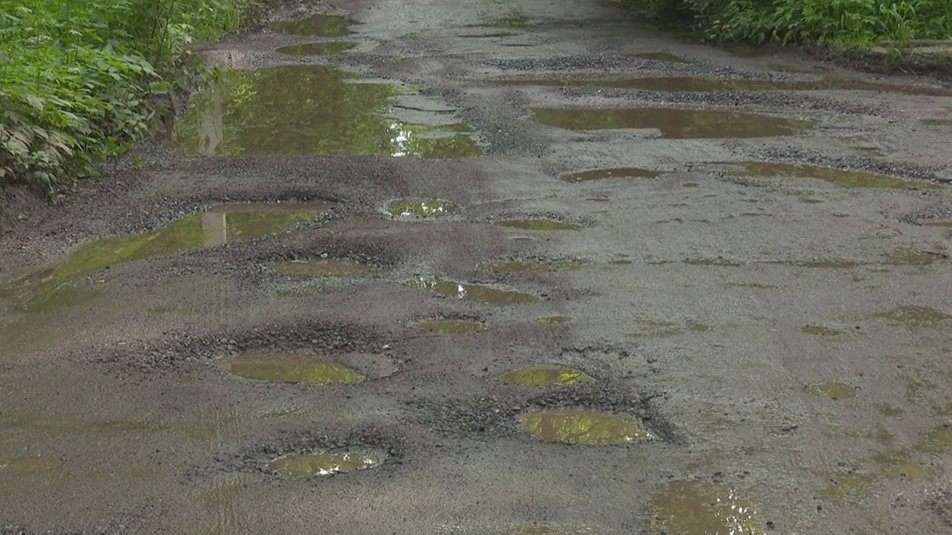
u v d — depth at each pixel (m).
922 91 12.15
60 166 8.22
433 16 19.39
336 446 4.43
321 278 6.36
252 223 7.45
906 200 7.89
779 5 15.51
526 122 10.58
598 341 5.43
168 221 7.53
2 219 7.36
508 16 19.16
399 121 10.72
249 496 4.04
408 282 6.29
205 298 6.03
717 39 15.84
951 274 6.37
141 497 4.04
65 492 4.07
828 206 7.75
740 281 6.26
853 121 10.59
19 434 4.51
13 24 9.49
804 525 3.84
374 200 7.95
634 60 14.35
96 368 5.14
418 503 3.98
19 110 8.19
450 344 5.41
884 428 4.54
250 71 13.77
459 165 8.90
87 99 8.77
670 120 10.73
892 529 3.81
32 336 5.55
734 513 3.92
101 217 7.59
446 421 4.62
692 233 7.14
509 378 5.03
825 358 5.22
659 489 4.08
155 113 10.34
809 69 13.65
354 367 5.17
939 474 4.18
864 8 14.41
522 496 4.03
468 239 7.03
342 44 16.17
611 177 8.56
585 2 20.92
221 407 4.74
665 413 4.69
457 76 13.21
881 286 6.18
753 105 11.42
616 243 6.95
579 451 4.37
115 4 10.90
